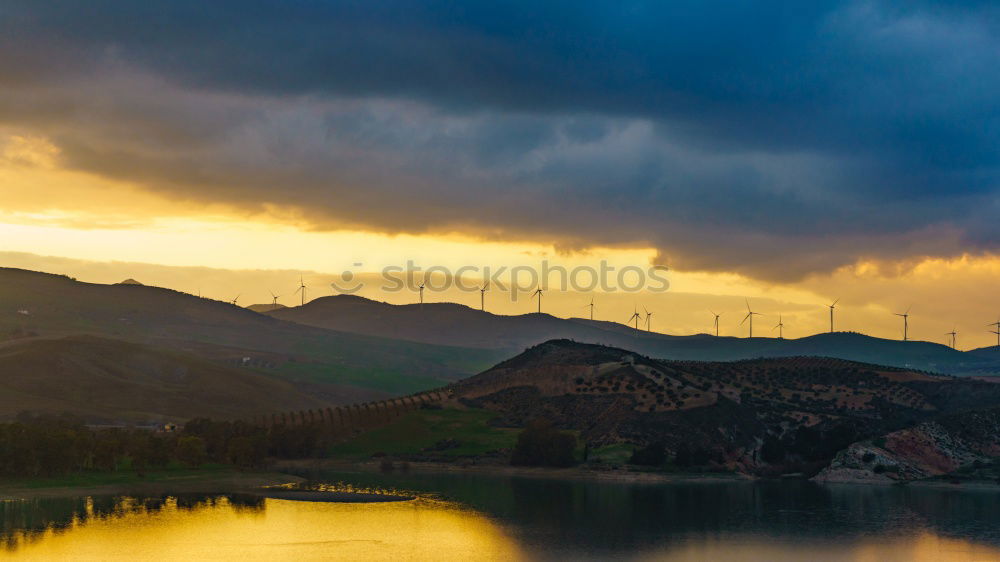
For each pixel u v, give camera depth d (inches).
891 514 7214.6
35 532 5944.9
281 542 5826.8
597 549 5821.9
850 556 5738.2
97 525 6215.6
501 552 5679.1
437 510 7175.2
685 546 5954.7
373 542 5876.0
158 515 6673.2
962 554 5807.1
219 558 5359.3
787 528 6594.5
